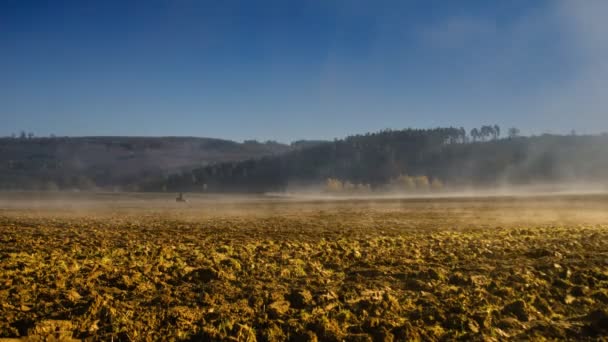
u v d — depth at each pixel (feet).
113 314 22.13
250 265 35.09
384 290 27.22
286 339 19.81
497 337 19.75
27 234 63.36
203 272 31.37
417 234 61.77
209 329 20.15
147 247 46.26
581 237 49.75
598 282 27.61
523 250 40.65
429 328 20.40
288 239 56.80
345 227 76.43
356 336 19.48
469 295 25.68
